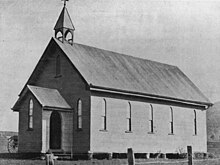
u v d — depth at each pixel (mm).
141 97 42094
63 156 36062
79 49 41094
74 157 36812
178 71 53469
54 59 40062
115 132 38906
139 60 48688
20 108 37438
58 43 39281
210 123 89938
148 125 42875
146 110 42812
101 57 42750
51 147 36656
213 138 82062
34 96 36094
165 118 45312
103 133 37656
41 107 35406
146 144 42312
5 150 51062
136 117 41500
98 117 37375
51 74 40094
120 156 36875
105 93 38312
